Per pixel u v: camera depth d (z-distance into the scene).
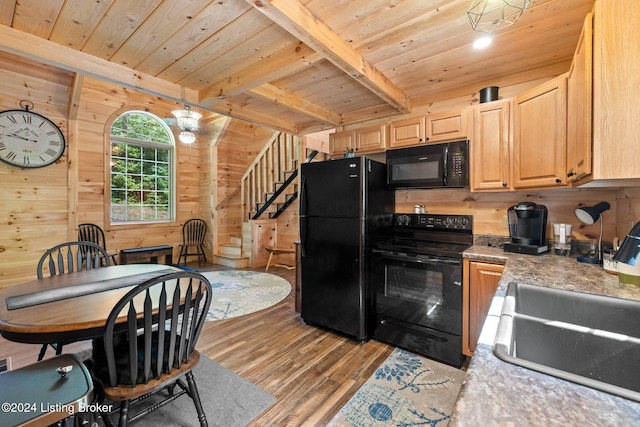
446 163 2.46
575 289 1.26
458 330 2.13
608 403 0.55
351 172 2.53
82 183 4.45
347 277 2.56
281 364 2.17
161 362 1.33
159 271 2.11
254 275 4.80
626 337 0.92
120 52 2.08
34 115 3.54
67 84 3.71
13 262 3.44
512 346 0.87
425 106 2.95
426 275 2.27
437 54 2.11
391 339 2.44
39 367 1.17
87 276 1.96
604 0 1.18
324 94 2.89
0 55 3.32
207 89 2.69
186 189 5.91
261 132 6.55
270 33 1.87
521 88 2.42
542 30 1.81
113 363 1.24
